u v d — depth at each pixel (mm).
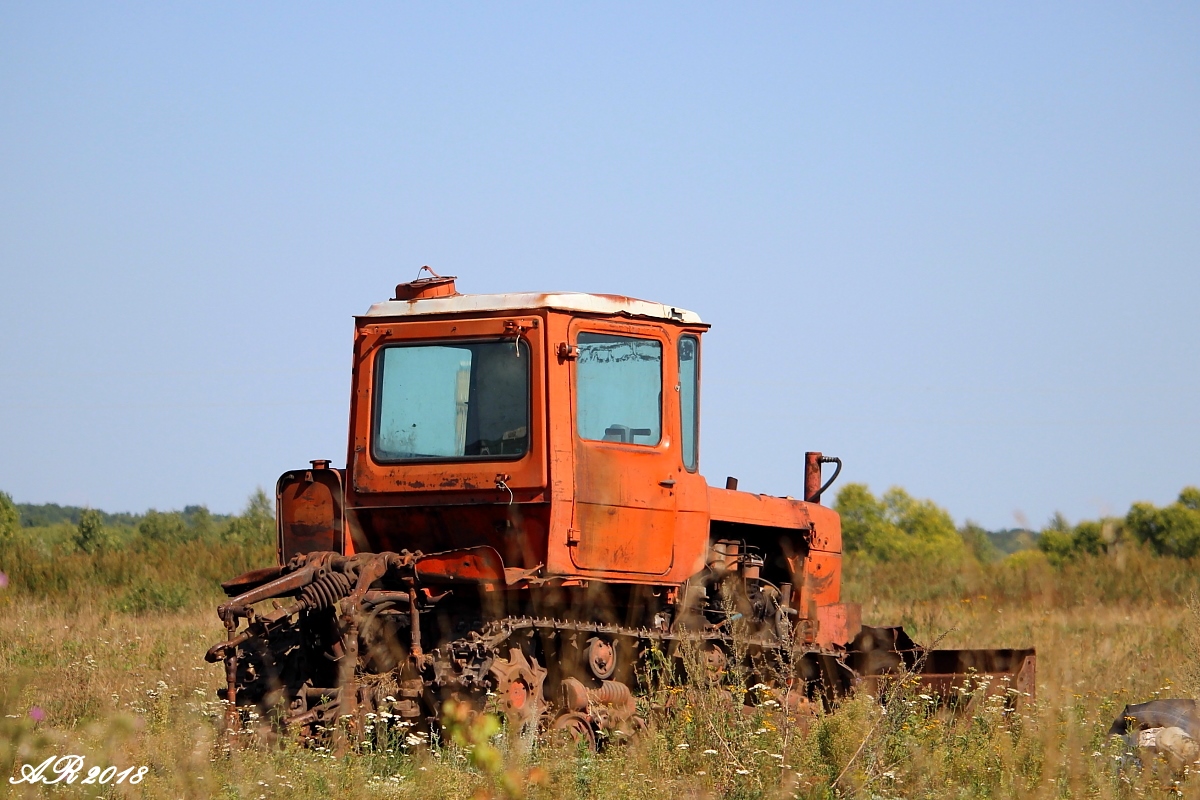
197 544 110000
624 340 36812
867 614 85562
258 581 35844
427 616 36719
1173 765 34219
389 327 36344
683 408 38906
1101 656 59344
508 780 27719
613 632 36500
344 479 36500
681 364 38844
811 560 47594
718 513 42156
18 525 132250
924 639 66375
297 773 29203
